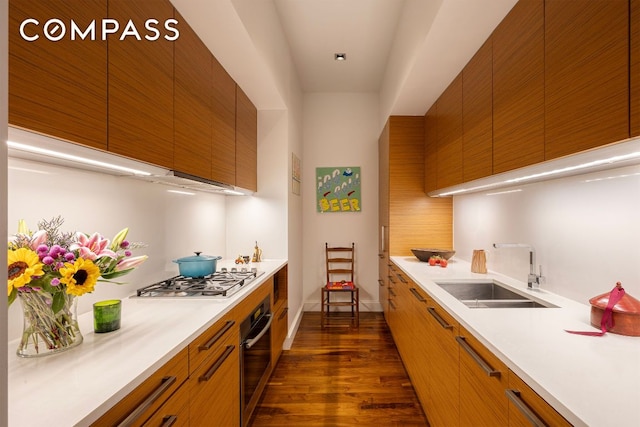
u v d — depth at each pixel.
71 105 0.85
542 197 1.69
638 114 0.78
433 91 2.54
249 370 1.73
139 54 1.14
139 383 0.78
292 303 3.19
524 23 1.34
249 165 2.63
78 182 1.24
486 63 1.73
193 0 1.38
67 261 0.91
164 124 1.31
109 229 1.41
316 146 4.09
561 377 0.77
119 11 1.04
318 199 4.08
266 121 2.93
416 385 2.08
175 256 1.98
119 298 1.47
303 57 3.22
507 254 2.07
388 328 3.41
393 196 3.14
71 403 0.66
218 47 1.79
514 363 0.85
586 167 1.19
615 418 0.61
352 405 2.03
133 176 1.45
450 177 2.34
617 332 1.05
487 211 2.37
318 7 2.46
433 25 1.61
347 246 4.08
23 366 0.83
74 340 0.95
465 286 2.04
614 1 0.85
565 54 1.07
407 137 3.15
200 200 2.36
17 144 0.80
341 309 4.08
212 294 1.50
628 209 1.17
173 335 1.04
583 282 1.39
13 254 0.83
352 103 4.09
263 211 2.90
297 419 1.89
